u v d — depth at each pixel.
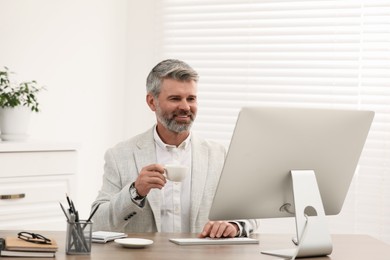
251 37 4.82
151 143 3.21
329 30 4.57
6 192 3.71
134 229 3.09
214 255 2.37
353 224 4.46
